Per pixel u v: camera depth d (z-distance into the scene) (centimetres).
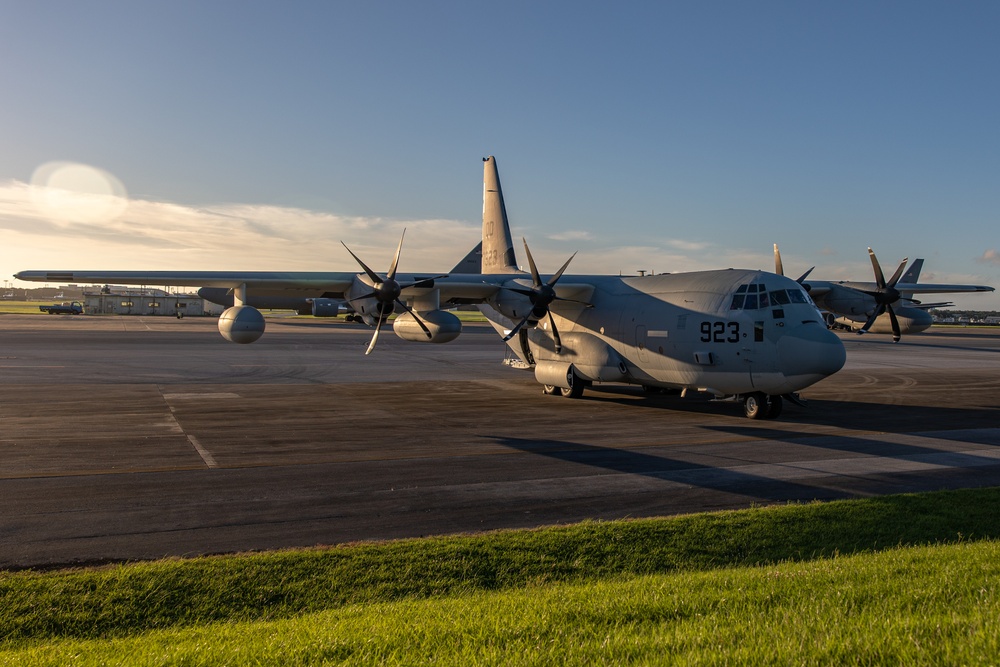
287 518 938
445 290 2189
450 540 831
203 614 641
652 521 904
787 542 845
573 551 803
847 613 525
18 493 1040
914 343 5597
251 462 1274
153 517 933
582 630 514
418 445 1455
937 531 884
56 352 3678
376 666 463
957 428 1706
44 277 1897
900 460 1334
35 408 1903
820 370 1672
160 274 1931
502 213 2778
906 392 2473
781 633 482
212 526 899
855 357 4106
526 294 2091
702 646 466
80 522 907
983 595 557
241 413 1878
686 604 566
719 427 1711
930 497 1027
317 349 4269
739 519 915
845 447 1459
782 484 1144
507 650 475
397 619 569
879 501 1002
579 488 1108
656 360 1988
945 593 568
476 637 506
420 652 484
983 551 730
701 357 1845
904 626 480
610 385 2661
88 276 1902
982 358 4038
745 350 1767
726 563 784
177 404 2039
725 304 1836
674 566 772
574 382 2252
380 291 1919
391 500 1030
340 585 704
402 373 3055
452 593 692
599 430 1656
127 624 620
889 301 2302
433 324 2045
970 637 456
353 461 1292
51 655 525
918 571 655
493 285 2225
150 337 4944
